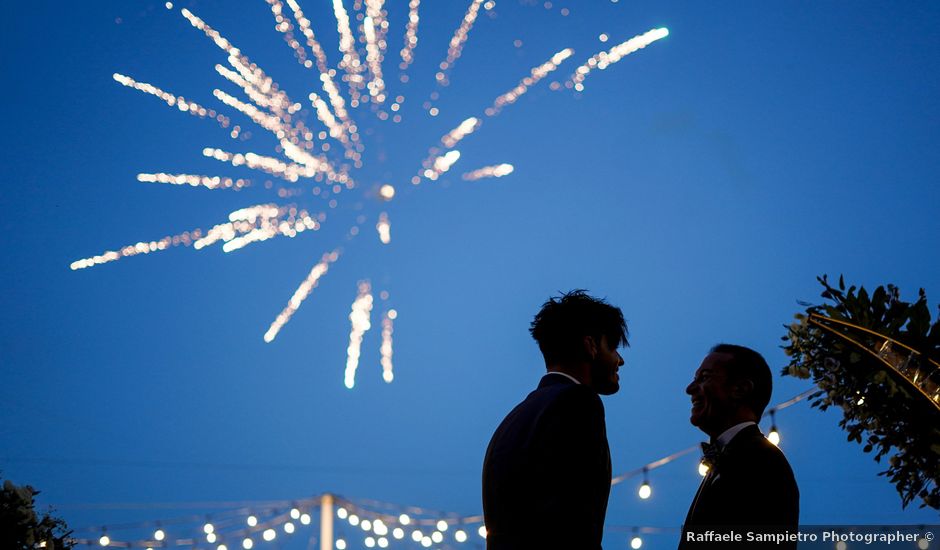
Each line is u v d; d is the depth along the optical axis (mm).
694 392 3994
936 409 3971
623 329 3469
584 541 2957
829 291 4223
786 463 3770
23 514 4648
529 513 3006
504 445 3141
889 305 4125
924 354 3994
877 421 4102
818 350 4168
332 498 11281
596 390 3418
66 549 4891
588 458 3041
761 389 3947
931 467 4023
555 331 3371
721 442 3885
